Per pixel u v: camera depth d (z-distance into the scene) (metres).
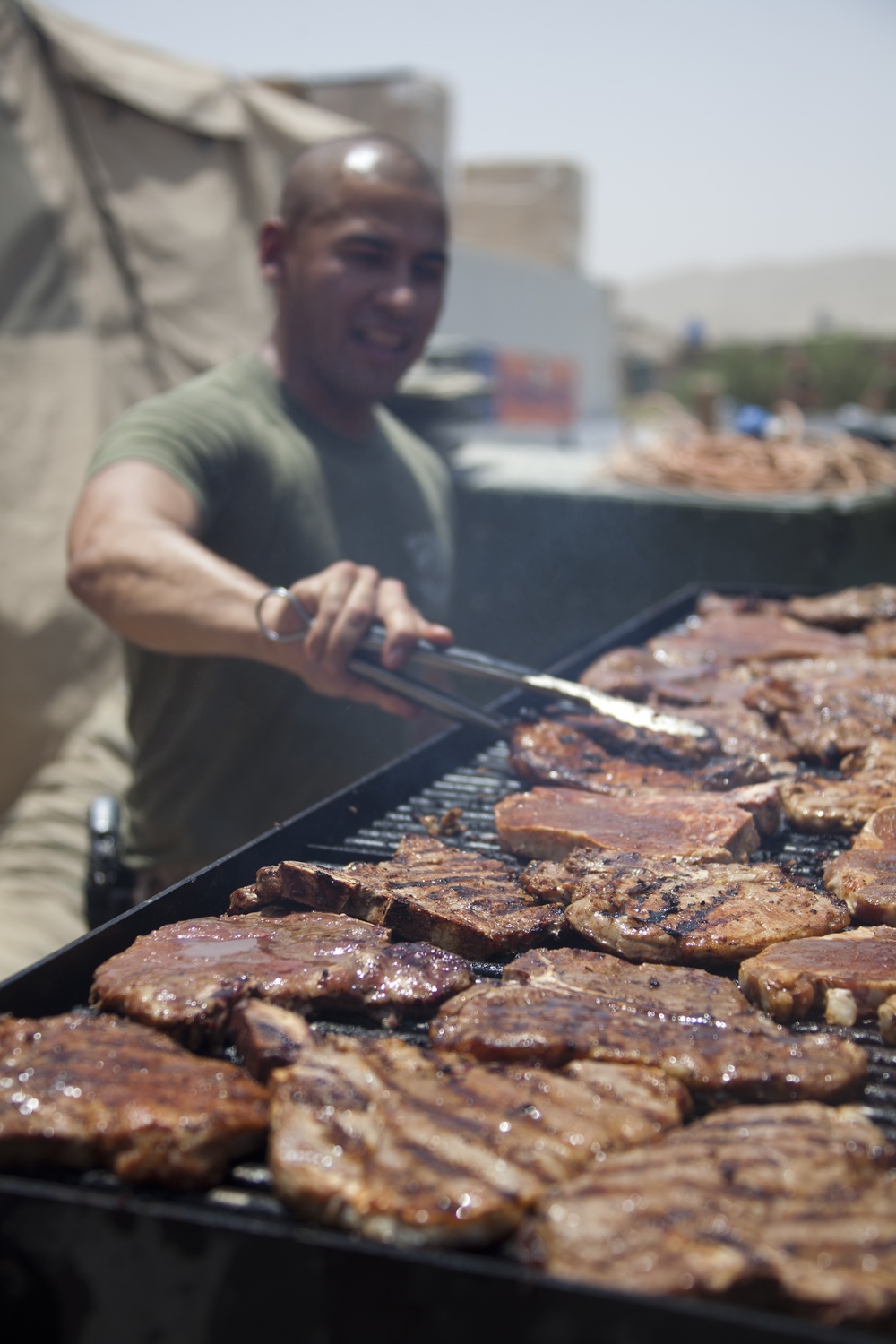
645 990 1.45
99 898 3.18
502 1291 0.92
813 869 1.92
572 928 1.67
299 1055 1.25
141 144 5.10
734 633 3.20
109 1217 1.00
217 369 3.34
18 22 4.64
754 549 4.59
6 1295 1.04
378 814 2.16
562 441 7.66
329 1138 1.10
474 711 2.31
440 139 7.38
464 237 11.21
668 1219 1.00
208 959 1.47
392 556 3.47
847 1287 0.92
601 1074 1.24
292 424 3.28
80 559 2.75
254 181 5.54
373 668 2.35
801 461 4.94
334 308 3.19
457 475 5.16
